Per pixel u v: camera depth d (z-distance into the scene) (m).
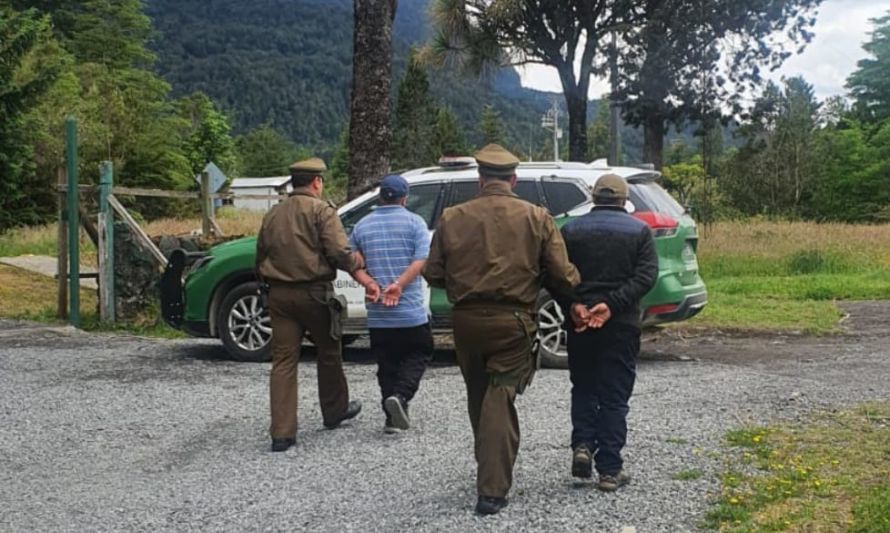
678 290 9.03
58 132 33.78
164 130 42.62
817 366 9.34
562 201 9.28
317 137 191.50
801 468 5.39
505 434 4.99
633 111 22.72
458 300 5.08
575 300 5.20
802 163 47.41
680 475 5.40
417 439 6.55
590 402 5.36
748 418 6.77
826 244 19.84
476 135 98.69
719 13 20.77
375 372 9.21
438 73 19.50
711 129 24.50
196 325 9.98
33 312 13.52
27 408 7.74
